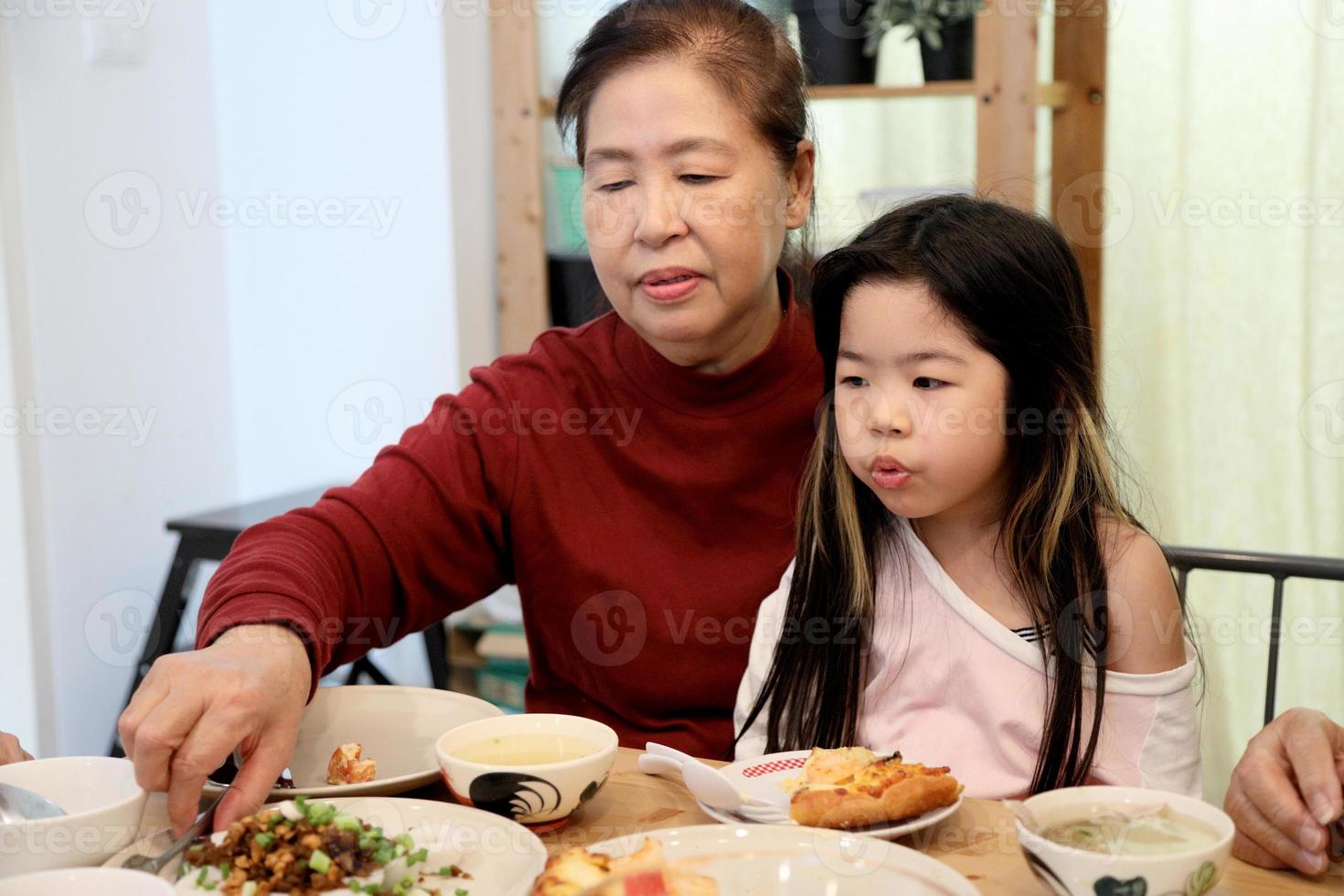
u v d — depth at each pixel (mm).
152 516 2332
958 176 2410
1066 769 943
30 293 2070
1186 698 950
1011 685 979
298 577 976
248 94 2430
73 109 2141
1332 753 737
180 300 2383
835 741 1028
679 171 1041
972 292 917
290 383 2479
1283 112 2305
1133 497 1839
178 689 799
